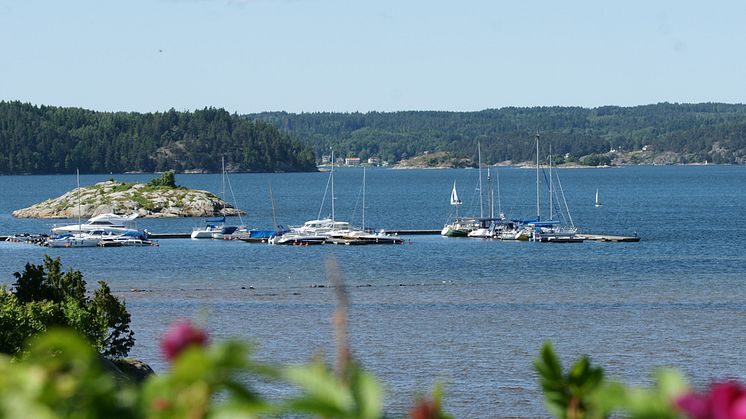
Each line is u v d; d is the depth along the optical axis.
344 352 12.11
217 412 10.50
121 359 133.38
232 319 196.75
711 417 9.23
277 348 164.00
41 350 10.99
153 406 10.50
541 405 125.94
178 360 10.41
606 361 151.88
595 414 12.50
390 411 120.38
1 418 10.45
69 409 10.54
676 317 193.62
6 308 110.12
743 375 141.50
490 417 121.06
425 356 156.12
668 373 10.82
